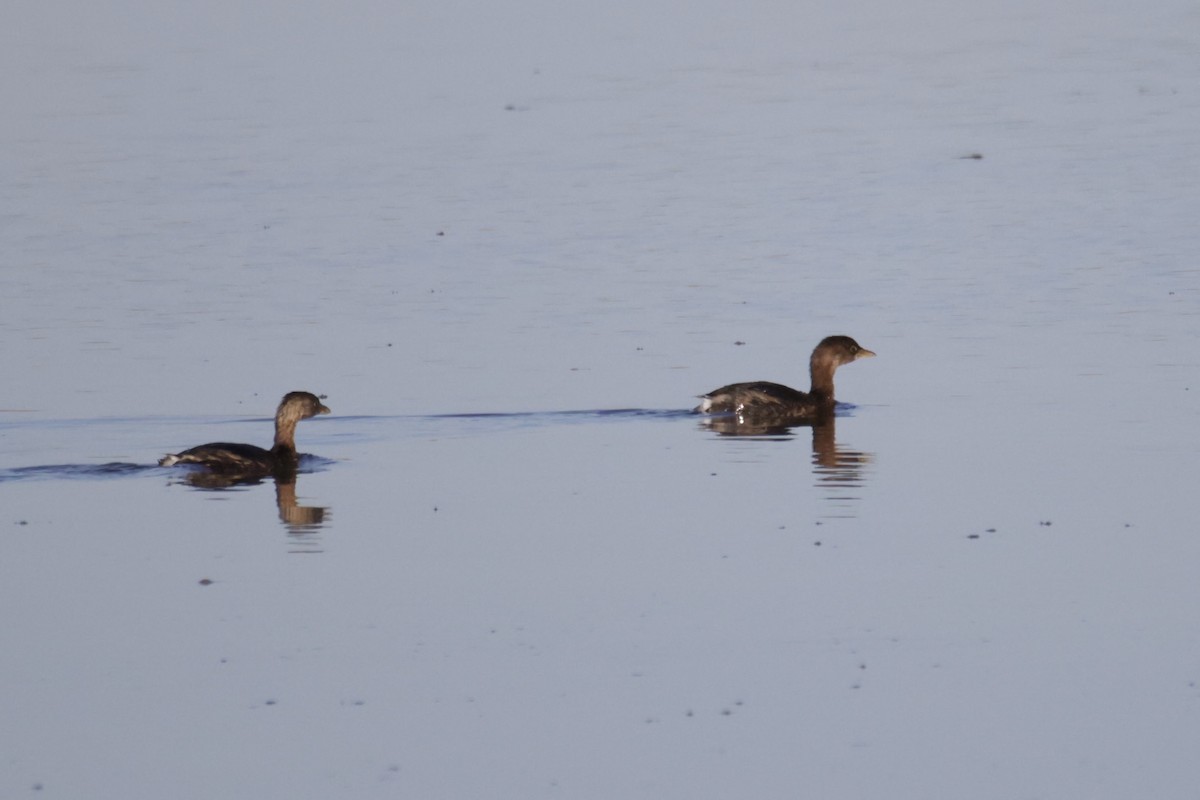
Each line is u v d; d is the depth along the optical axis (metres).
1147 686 16.62
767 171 48.91
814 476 24.27
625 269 38.12
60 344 32.12
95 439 26.58
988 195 45.31
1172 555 20.30
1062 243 39.78
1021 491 23.14
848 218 43.03
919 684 16.72
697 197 45.69
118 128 54.81
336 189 46.59
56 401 28.53
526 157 50.91
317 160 50.41
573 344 32.22
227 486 24.12
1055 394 28.44
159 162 50.00
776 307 34.84
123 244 40.50
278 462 24.97
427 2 80.12
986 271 37.41
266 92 60.75
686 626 18.25
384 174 48.53
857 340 32.44
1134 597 18.94
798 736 15.71
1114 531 21.27
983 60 67.06
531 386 29.44
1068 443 25.53
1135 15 76.88
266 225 42.47
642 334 32.94
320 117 56.81
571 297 35.78
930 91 61.31
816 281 36.94
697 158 50.84
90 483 24.27
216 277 37.34
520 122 56.19
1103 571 19.80
